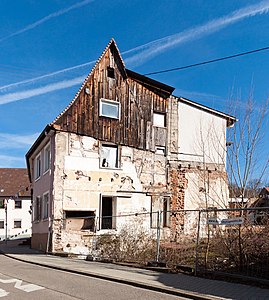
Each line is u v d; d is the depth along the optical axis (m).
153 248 16.19
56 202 21.03
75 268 12.87
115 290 9.19
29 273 12.30
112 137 23.33
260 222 10.28
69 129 21.81
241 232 10.44
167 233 24.48
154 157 25.02
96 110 22.97
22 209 53.62
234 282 9.74
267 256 9.77
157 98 25.80
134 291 9.06
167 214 24.95
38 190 25.58
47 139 22.86
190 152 26.23
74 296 8.54
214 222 10.68
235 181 13.84
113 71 24.06
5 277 11.54
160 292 8.96
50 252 20.36
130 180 23.59
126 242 19.08
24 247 27.47
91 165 22.28
